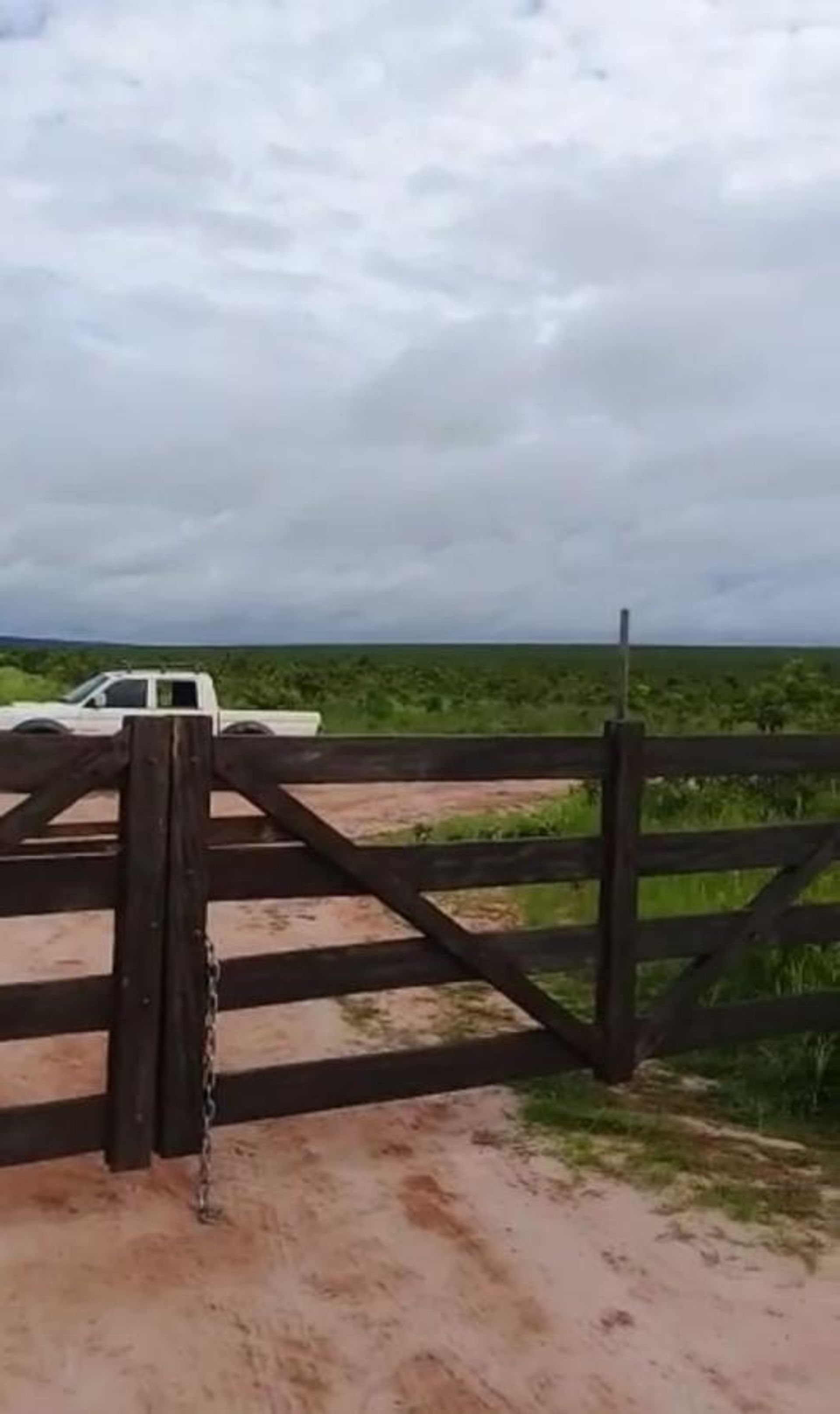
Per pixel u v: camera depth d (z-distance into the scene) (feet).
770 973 22.20
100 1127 14.66
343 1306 12.23
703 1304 12.50
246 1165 15.51
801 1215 14.52
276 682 121.80
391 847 16.37
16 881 14.05
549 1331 11.91
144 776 14.49
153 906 14.62
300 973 15.79
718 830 18.85
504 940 17.22
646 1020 18.44
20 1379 10.82
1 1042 15.51
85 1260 12.93
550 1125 17.07
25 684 91.45
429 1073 16.76
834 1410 10.80
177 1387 10.80
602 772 17.88
